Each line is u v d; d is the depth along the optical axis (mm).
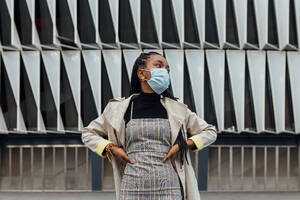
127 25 9938
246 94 10414
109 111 2785
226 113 10414
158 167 2582
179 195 2594
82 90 10148
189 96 10312
